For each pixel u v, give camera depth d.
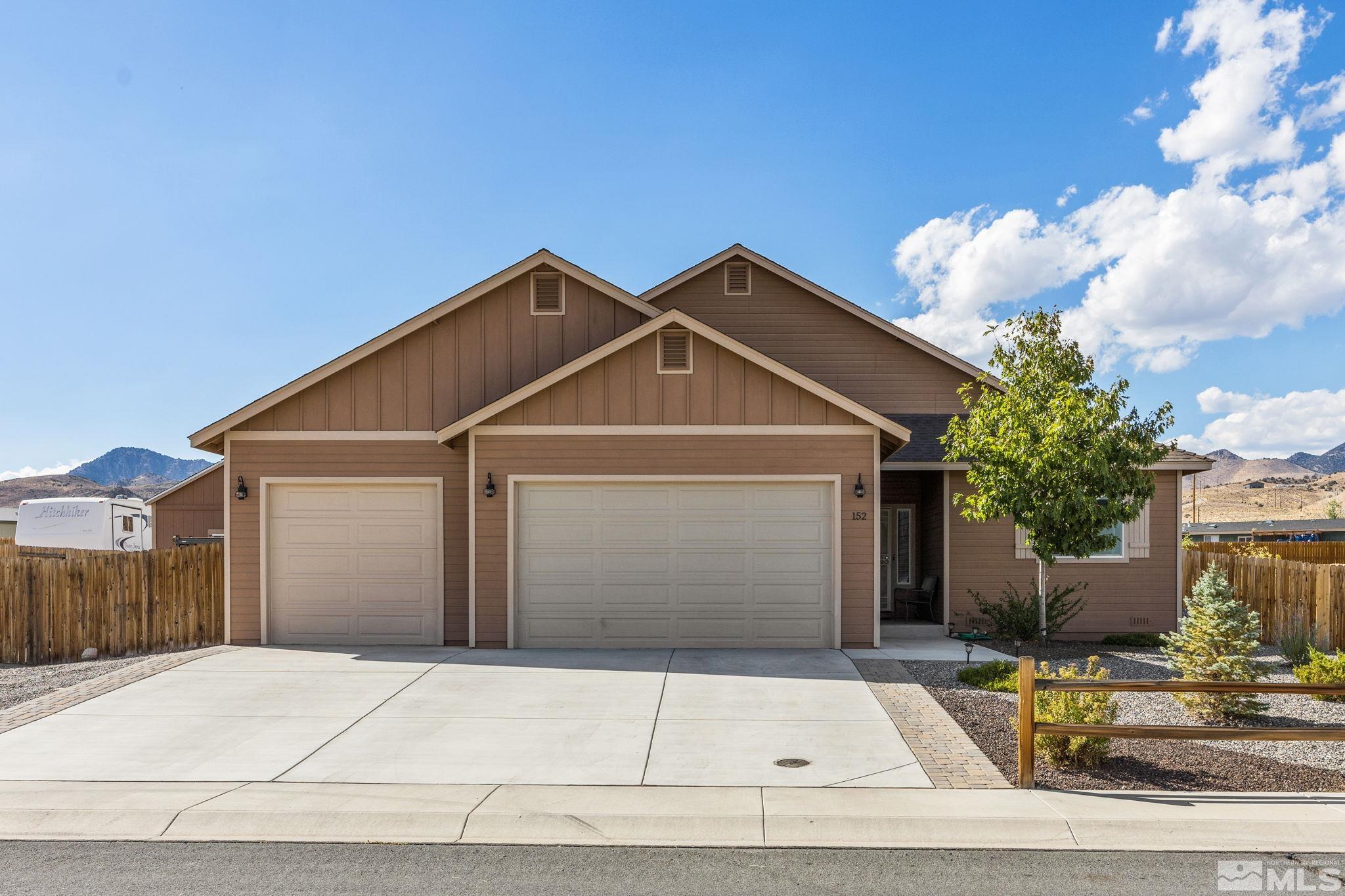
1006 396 13.49
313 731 8.80
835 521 13.38
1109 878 5.50
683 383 13.49
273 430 14.23
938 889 5.34
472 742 8.36
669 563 13.51
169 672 11.58
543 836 6.25
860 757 7.86
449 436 13.39
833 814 6.43
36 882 5.48
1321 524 36.72
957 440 13.99
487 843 6.14
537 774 7.45
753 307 18.73
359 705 9.80
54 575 13.89
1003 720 9.12
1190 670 9.75
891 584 18.56
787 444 13.43
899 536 18.61
